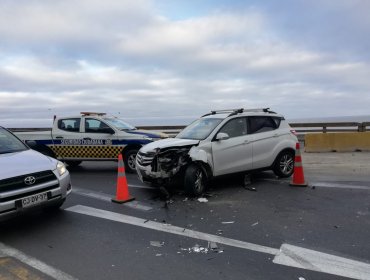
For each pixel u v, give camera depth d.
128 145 10.41
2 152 5.99
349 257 4.20
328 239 4.77
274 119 8.81
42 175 5.39
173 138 8.13
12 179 5.00
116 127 10.67
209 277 3.75
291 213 5.97
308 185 8.04
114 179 9.57
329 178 8.84
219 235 5.00
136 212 6.20
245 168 8.08
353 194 7.18
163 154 7.21
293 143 8.91
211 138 7.59
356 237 4.84
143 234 5.09
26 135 11.08
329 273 3.81
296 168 7.99
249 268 3.95
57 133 10.97
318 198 6.92
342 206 6.34
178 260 4.19
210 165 7.48
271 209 6.23
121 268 4.00
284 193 7.36
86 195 7.57
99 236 5.04
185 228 5.32
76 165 12.23
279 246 4.56
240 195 7.27
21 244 4.80
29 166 5.38
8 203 4.86
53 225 5.55
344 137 14.06
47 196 5.39
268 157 8.45
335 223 5.42
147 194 7.55
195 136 7.86
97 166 12.20
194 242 4.75
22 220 5.83
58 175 5.66
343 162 11.39
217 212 6.11
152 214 6.07
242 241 4.76
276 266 3.99
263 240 4.78
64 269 4.00
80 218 5.89
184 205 6.61
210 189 7.86
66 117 11.16
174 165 7.19
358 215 5.81
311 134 14.26
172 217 5.88
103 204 6.78
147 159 7.34
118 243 4.76
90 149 10.73
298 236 4.90
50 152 11.03
